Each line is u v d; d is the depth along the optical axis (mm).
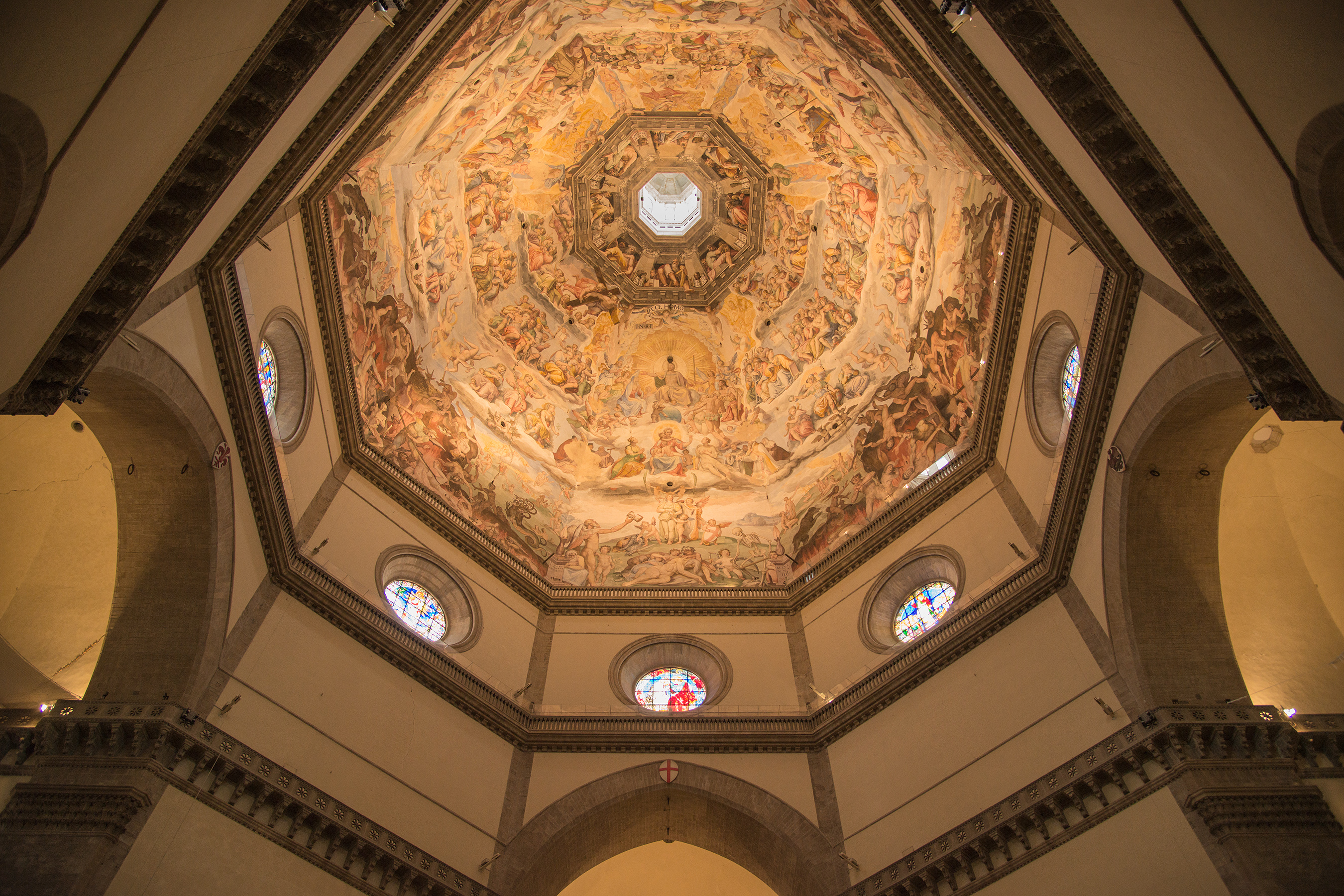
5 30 7027
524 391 29344
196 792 14977
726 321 31656
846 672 22438
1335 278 9836
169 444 16391
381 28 14562
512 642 23484
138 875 13773
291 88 11445
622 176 30781
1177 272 12188
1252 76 8773
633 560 27172
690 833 21125
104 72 8555
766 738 21297
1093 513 18281
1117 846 15398
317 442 21578
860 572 24453
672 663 24047
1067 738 17016
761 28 25609
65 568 18469
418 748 19062
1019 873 16312
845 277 29188
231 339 16969
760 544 27297
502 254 29531
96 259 10961
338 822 16484
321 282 21766
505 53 23656
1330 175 8750
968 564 21828
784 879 19938
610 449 29906
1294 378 11914
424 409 26281
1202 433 16656
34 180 8570
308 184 19000
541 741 21141
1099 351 17781
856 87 24266
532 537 26781
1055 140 14711
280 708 17109
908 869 17625
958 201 23984
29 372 11156
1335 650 19188
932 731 19391
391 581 22109
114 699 15539
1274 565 19734
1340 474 19141
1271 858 13875
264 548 18344
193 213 11484
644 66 27797
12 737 14570
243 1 9984
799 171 29609
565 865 20219
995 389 22641
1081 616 18219
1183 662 16562
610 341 31438
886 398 27312
